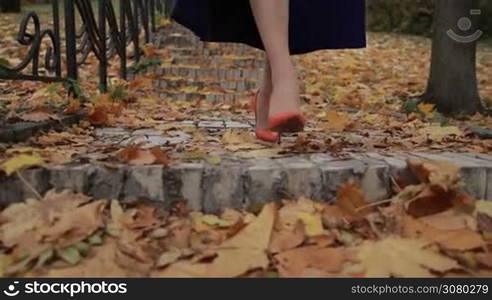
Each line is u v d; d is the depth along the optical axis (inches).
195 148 70.9
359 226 53.5
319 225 51.7
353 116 126.2
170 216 55.9
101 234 50.1
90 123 93.6
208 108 141.3
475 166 59.4
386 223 53.0
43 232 48.2
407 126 108.6
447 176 54.1
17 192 55.6
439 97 145.1
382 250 47.4
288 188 57.4
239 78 180.9
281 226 52.6
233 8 69.9
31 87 133.0
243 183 57.1
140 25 224.8
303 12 67.7
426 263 45.8
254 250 47.3
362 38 69.4
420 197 53.7
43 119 80.1
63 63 163.2
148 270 45.2
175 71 183.2
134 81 157.3
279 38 60.3
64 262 45.9
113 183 56.4
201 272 44.9
